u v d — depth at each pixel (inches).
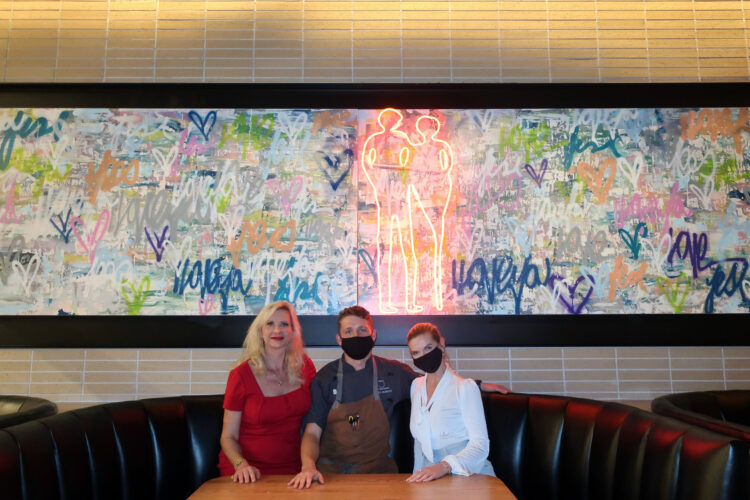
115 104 133.0
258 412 96.7
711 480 67.4
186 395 119.4
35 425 82.7
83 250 129.2
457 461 85.7
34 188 130.5
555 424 101.7
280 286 129.0
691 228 132.0
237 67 135.3
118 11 136.3
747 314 129.5
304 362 105.2
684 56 137.0
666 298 130.0
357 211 131.0
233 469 95.9
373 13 137.0
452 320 128.2
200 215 130.6
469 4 137.1
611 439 89.9
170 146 132.3
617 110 134.7
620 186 132.8
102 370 127.1
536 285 129.7
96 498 88.4
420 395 98.0
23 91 133.0
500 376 128.8
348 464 97.4
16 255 128.6
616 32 137.1
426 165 132.3
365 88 133.8
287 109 133.6
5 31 135.4
